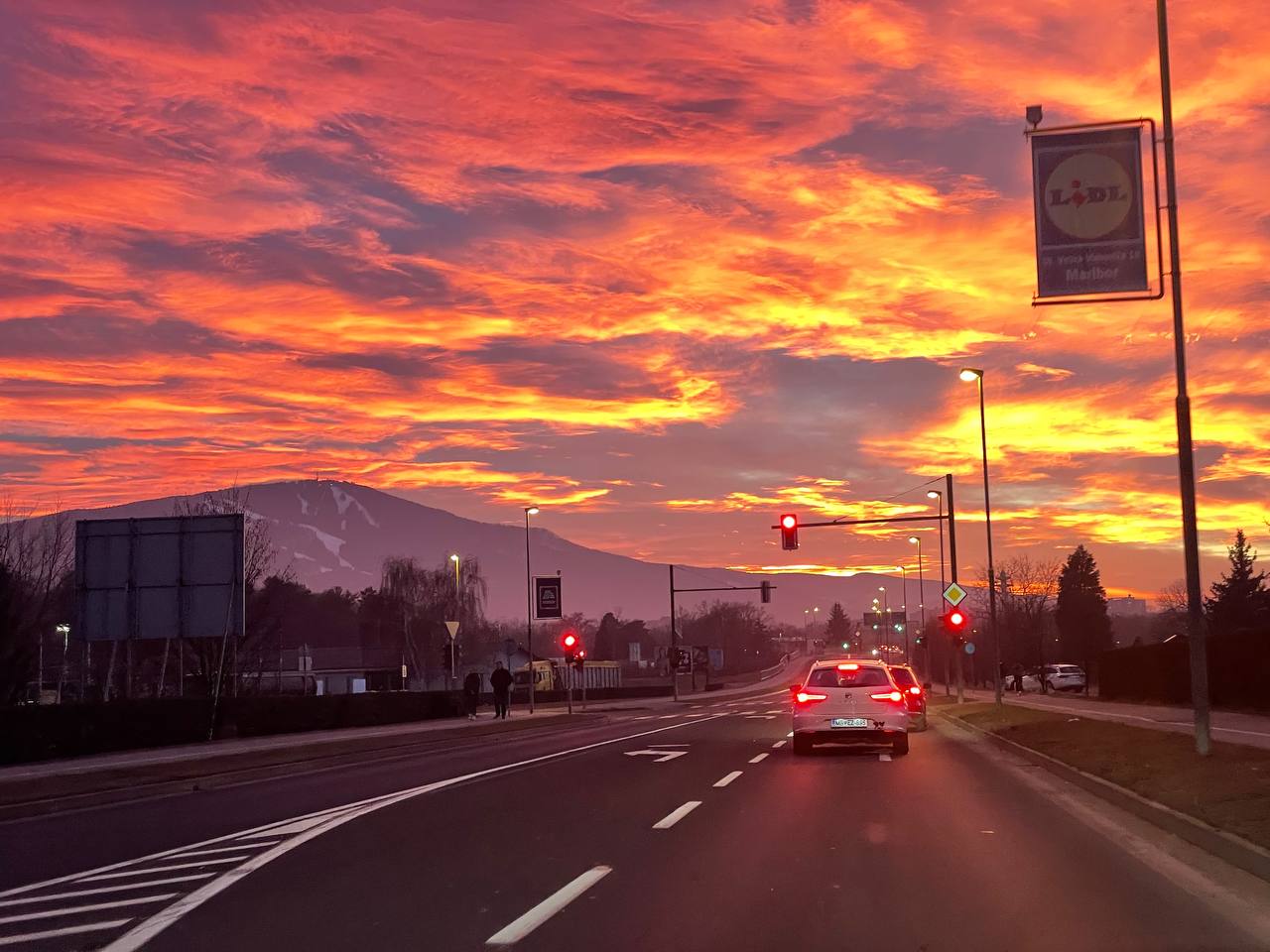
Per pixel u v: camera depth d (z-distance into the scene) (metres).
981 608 140.62
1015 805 15.43
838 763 22.67
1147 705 46.06
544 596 60.28
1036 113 18.22
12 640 39.84
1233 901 9.10
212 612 32.38
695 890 9.59
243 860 11.66
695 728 38.28
